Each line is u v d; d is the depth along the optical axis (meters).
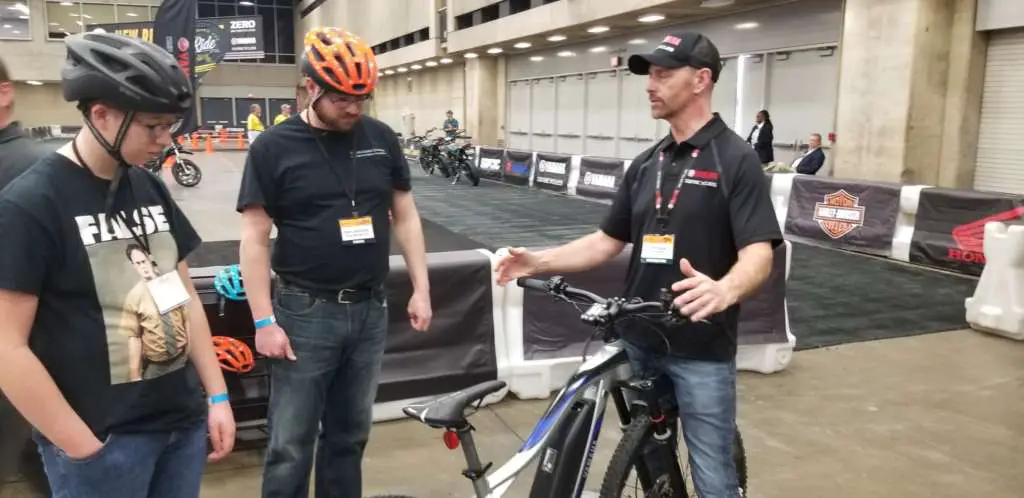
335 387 2.41
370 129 2.32
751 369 4.45
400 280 3.68
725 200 1.98
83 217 1.40
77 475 1.43
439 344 3.80
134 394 1.47
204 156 23.66
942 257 7.36
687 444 2.14
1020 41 9.05
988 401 4.00
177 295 1.54
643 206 2.13
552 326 4.04
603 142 17.67
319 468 2.51
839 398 4.04
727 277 1.83
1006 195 6.99
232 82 39.25
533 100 20.94
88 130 1.41
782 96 12.36
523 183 15.61
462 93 24.17
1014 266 5.09
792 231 9.20
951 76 9.64
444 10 22.42
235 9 40.31
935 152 9.83
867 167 10.16
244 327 3.32
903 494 3.00
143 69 1.35
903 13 9.46
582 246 2.33
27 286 1.31
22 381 1.31
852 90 10.30
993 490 3.03
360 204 2.25
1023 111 9.13
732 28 13.43
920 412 3.85
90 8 32.31
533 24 16.78
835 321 5.56
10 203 1.32
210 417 1.69
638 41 15.91
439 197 13.52
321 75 2.04
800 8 11.75
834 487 3.05
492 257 3.91
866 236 8.22
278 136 2.18
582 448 2.00
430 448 3.42
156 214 1.55
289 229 2.22
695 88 2.01
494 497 1.85
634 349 2.15
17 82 31.52
